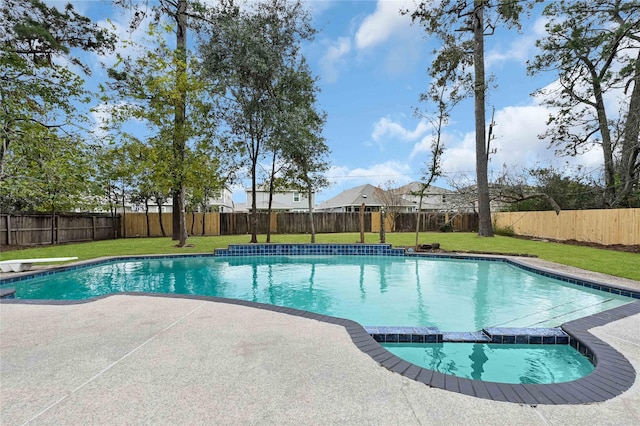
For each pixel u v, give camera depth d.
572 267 7.60
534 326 4.20
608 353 2.76
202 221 19.64
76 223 15.21
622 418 1.79
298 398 1.96
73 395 1.98
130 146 11.26
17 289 6.49
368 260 10.21
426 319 4.61
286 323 3.42
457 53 13.70
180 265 9.27
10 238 12.26
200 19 12.64
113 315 3.70
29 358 2.52
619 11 12.19
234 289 6.63
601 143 15.02
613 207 13.76
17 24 9.85
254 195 12.36
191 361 2.48
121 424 1.69
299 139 10.74
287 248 11.13
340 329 3.23
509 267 8.80
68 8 11.61
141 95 11.16
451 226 20.88
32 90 9.87
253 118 11.62
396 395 2.01
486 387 2.12
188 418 1.75
